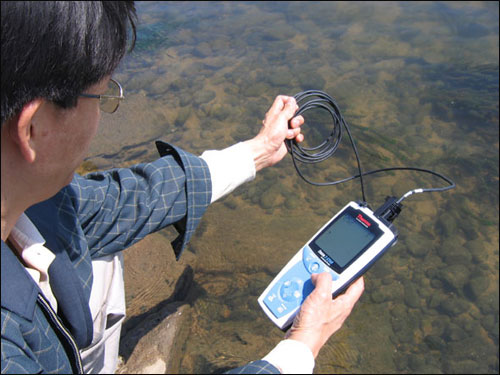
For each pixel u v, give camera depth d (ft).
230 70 16.07
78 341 4.52
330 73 16.03
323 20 19.30
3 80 2.63
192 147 13.04
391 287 10.13
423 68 16.29
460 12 19.67
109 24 3.01
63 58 2.76
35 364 3.02
